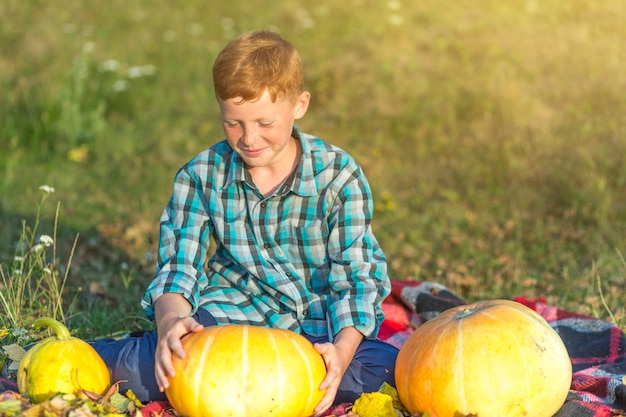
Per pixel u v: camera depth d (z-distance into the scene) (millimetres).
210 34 11453
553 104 8023
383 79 9000
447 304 4016
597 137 7199
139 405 2627
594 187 6324
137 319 4105
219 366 2441
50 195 6711
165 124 8789
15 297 3846
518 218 6234
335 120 8430
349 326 2797
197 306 2896
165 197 6855
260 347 2482
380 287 2951
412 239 5934
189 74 10133
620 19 9797
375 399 2619
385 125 8227
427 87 8633
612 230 5812
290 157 2982
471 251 5652
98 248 5445
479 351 2527
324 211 2969
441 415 2559
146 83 9789
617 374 3152
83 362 2576
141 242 5594
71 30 10516
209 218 3047
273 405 2434
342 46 10047
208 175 3039
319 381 2541
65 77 8750
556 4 10516
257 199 2965
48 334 3488
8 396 2432
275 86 2648
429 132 7961
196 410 2451
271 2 12312
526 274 5133
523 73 8664
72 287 4488
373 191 6926
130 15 12117
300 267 3045
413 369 2637
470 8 10922
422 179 7188
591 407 2717
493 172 7109
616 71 8273
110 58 10125
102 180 7309
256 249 2990
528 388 2506
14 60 9523
